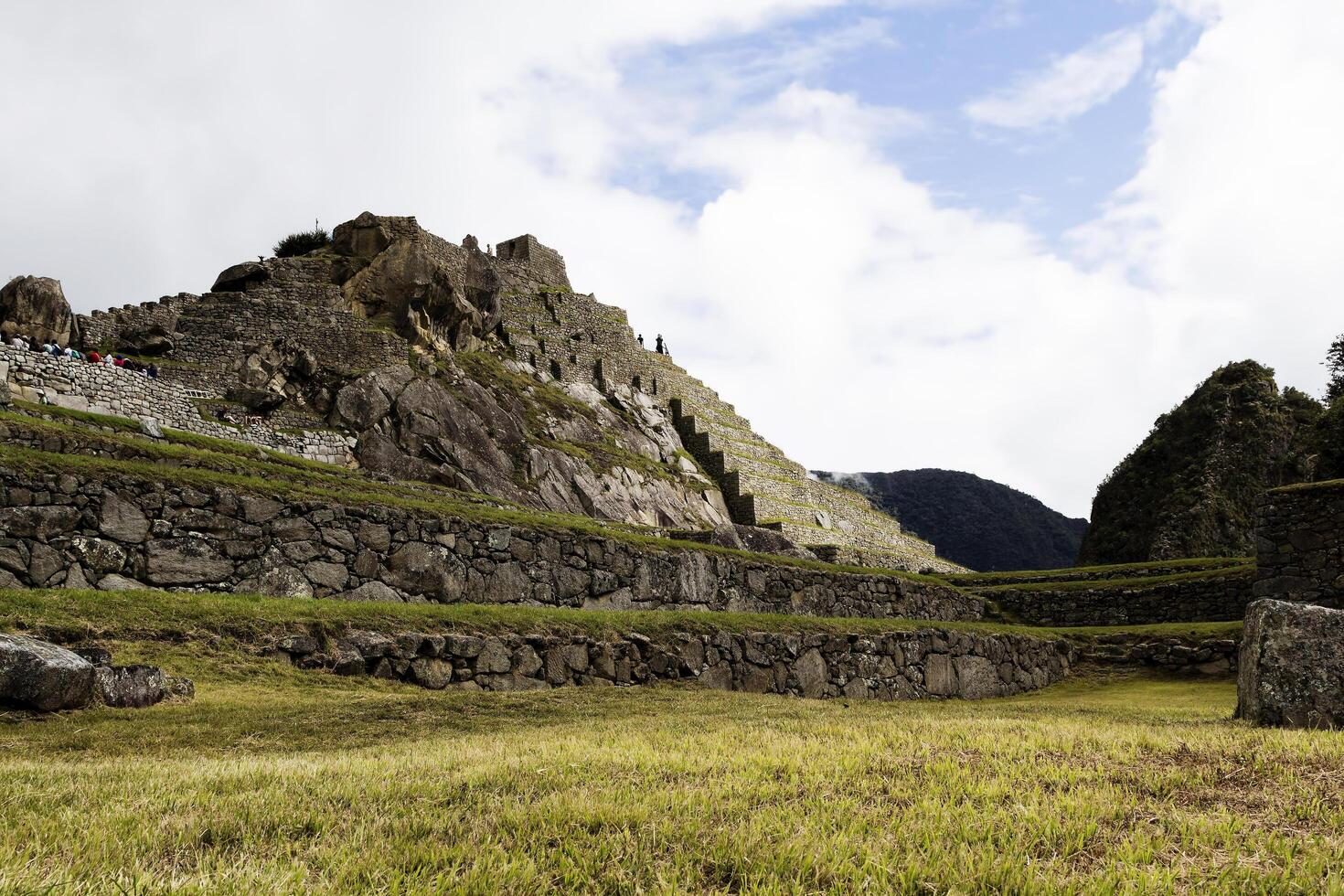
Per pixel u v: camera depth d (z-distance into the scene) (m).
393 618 14.57
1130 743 8.91
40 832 5.46
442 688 13.88
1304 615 11.20
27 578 13.49
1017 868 5.11
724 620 18.44
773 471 57.50
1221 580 28.31
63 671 9.91
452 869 4.98
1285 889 4.87
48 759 8.39
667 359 65.06
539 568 19.84
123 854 5.14
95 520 14.27
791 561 26.72
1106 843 5.62
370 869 5.03
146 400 28.41
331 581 16.56
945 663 21.20
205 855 5.32
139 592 13.39
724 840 5.57
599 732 10.56
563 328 56.44
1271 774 7.24
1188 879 5.06
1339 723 10.57
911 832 5.81
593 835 5.79
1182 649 23.09
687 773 7.62
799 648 18.66
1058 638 24.33
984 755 8.38
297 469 23.11
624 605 21.23
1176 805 6.48
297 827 5.87
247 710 10.82
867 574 28.00
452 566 18.31
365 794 6.68
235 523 15.70
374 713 11.25
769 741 9.71
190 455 20.09
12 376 25.33
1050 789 7.03
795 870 5.18
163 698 10.90
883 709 15.43
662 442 52.22
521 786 6.96
